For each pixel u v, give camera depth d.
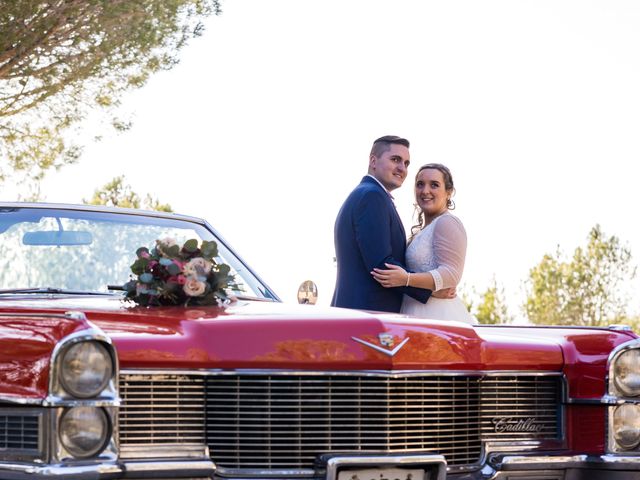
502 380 4.20
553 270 30.00
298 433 3.73
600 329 4.42
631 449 4.26
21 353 3.36
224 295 4.31
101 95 12.95
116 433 3.38
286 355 3.71
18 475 3.28
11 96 12.30
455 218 5.78
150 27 12.28
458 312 5.79
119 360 3.49
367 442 3.79
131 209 4.96
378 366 3.80
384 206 5.72
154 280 4.19
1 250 4.48
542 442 4.24
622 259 29.75
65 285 4.49
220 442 3.67
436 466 3.84
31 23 11.72
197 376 3.65
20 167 13.21
